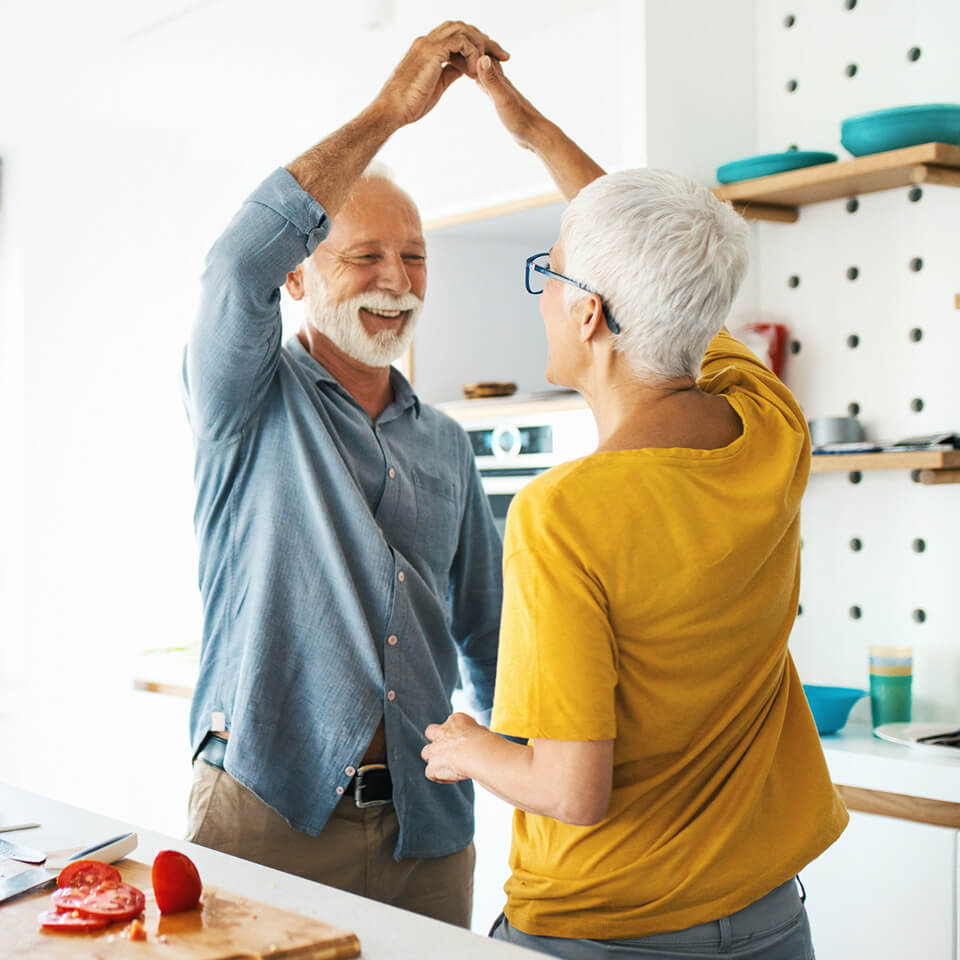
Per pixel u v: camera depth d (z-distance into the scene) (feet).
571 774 3.32
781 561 3.80
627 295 3.61
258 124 11.27
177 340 13.62
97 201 13.23
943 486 7.16
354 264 5.29
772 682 3.81
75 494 13.05
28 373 12.80
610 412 3.79
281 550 5.07
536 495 3.51
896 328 7.43
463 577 6.02
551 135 5.37
